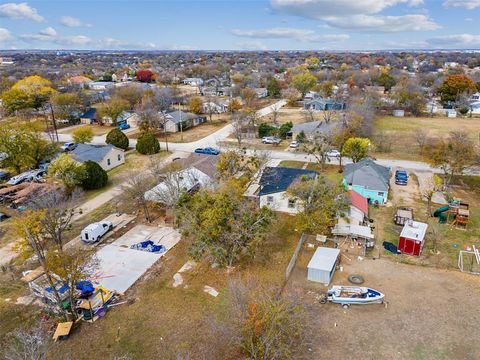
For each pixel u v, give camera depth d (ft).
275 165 163.53
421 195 130.41
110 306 74.90
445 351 63.62
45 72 579.48
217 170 127.75
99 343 65.67
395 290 79.56
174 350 63.67
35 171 150.51
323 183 104.22
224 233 82.69
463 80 311.06
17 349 59.98
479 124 243.81
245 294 67.41
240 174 136.87
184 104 321.73
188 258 91.30
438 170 156.66
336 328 69.00
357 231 97.55
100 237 101.35
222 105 290.15
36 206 97.14
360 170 130.41
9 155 147.84
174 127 228.22
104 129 237.66
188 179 123.75
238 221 84.17
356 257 92.12
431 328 68.74
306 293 78.89
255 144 196.13
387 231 104.78
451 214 112.06
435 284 81.41
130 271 86.38
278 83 390.01
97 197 130.41
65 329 66.85
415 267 87.92
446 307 74.18
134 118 244.01
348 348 64.28
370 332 67.92
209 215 81.87
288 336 64.34
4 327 69.87
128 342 65.72
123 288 80.33
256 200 119.34
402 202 124.67
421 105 280.92
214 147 191.93
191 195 104.94
